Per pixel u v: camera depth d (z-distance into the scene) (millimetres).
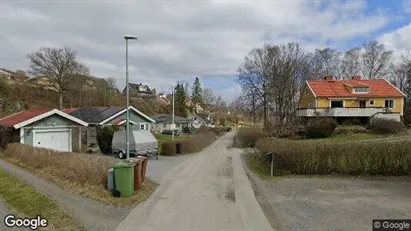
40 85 56656
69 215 7938
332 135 32344
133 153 21875
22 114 24000
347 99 39688
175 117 65438
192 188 11508
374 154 14109
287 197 10289
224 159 21734
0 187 11359
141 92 101188
